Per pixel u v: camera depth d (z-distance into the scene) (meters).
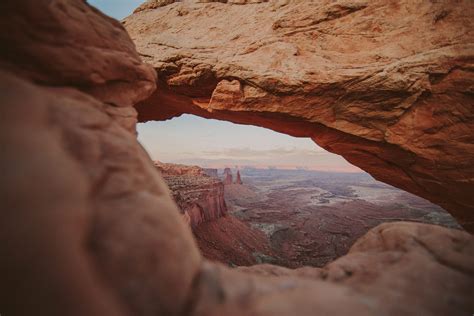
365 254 3.87
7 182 1.72
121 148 2.75
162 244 2.20
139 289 1.91
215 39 11.80
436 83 8.02
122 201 2.26
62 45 3.19
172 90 12.44
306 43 10.05
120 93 4.38
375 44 9.14
